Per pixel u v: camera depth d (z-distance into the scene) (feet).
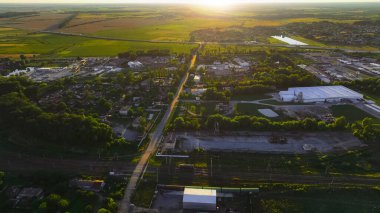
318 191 396.98
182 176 435.12
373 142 519.60
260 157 478.59
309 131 558.97
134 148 504.84
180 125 566.77
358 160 470.39
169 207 376.68
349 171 443.32
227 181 422.82
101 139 516.32
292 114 633.20
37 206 367.25
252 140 529.45
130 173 440.86
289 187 404.57
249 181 421.59
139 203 380.58
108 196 391.65
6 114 583.58
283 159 471.21
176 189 408.05
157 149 504.84
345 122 565.12
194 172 443.73
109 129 526.57
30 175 431.84
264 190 401.70
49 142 520.42
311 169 448.24
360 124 563.89
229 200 387.34
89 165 459.73
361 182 418.72
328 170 444.14
